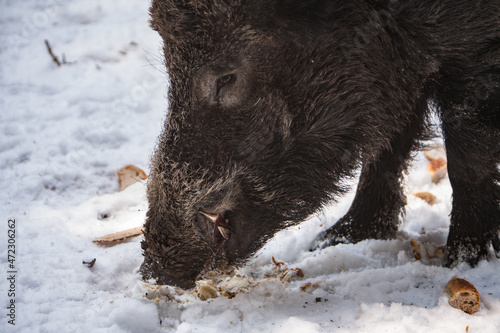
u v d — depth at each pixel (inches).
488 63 427.5
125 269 498.9
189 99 387.2
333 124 415.2
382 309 403.9
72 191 650.8
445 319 393.1
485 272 459.8
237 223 412.2
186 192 393.1
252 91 390.0
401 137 508.1
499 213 477.4
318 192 428.1
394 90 431.5
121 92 848.3
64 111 800.9
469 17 412.5
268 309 423.8
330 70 403.5
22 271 480.7
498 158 454.6
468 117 443.2
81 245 536.4
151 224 402.6
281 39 385.1
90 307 434.6
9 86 871.1
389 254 508.4
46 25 1051.3
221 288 463.5
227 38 375.6
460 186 472.7
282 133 402.3
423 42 417.4
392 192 536.4
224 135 391.9
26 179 658.2
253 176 402.9
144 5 1098.1
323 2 383.6
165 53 395.2
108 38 987.3
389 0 404.2
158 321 410.9
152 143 724.7
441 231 541.6
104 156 706.2
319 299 434.0
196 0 369.4
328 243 547.5
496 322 390.0
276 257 522.6
